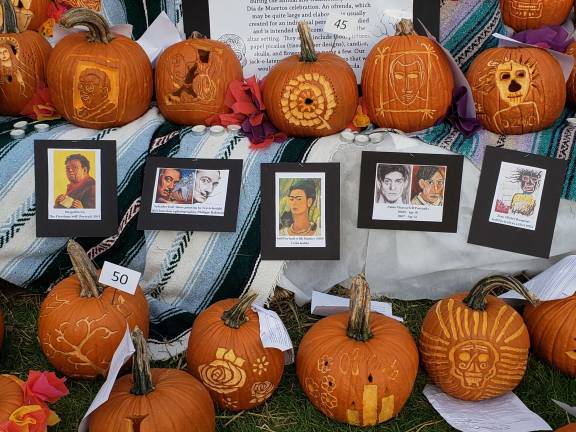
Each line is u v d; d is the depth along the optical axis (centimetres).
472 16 259
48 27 271
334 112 224
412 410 197
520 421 188
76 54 225
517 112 226
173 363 215
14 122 246
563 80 230
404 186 224
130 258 231
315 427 191
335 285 246
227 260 224
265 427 192
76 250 192
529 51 227
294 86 223
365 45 256
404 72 222
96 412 171
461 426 187
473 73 234
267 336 186
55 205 224
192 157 226
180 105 235
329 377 183
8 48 242
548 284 209
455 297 202
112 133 232
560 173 218
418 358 198
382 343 185
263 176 222
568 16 254
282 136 233
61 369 201
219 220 221
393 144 225
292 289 235
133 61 229
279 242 222
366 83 231
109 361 197
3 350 219
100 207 225
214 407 195
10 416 166
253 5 254
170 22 254
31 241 227
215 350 187
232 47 258
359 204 226
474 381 191
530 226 220
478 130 232
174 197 223
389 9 253
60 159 224
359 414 184
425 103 225
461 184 224
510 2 248
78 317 193
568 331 201
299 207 222
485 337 189
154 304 227
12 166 226
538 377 207
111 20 268
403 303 242
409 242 232
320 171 222
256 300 226
